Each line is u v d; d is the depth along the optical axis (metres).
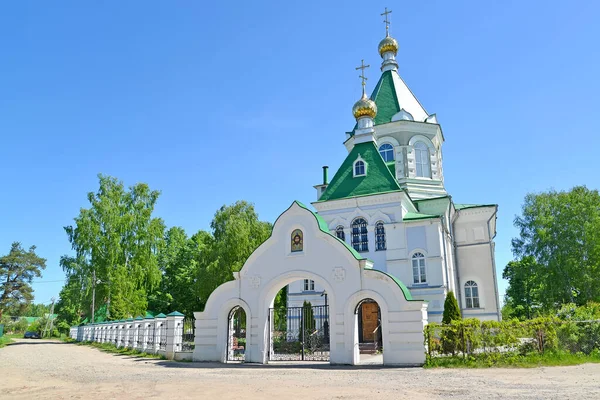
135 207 56.91
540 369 16.55
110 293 52.03
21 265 76.69
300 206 23.23
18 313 76.88
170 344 25.53
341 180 34.03
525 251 50.28
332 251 21.98
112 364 23.27
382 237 31.89
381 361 22.06
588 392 11.30
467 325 19.23
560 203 48.31
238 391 12.67
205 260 47.00
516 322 19.11
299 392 12.33
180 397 11.73
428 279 30.20
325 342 30.09
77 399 11.69
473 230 38.72
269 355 22.86
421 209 35.50
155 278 55.34
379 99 42.06
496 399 10.62
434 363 18.62
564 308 21.72
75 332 67.06
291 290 33.41
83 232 51.94
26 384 15.19
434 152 39.66
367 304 31.72
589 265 45.62
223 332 23.58
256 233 48.09
